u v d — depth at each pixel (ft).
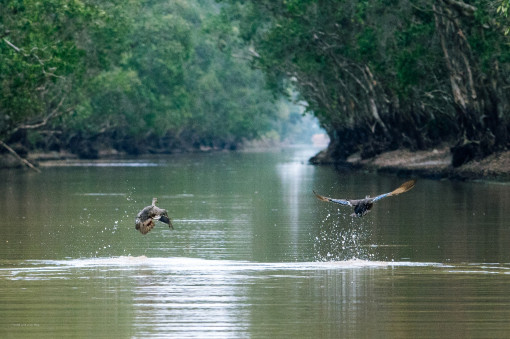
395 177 316.81
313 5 348.18
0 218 170.81
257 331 74.74
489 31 249.14
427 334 73.61
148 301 86.99
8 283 96.78
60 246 129.08
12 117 350.84
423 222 158.71
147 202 210.79
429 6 276.62
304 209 190.70
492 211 177.99
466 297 88.48
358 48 346.54
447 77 306.96
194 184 284.41
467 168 286.46
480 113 286.66
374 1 303.68
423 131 367.25
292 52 368.89
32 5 272.72
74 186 273.54
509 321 77.97
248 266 108.99
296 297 88.74
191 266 109.09
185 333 74.02
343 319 79.20
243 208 193.67
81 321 78.59
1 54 269.23
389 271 104.58
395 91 340.80
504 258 114.52
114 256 118.42
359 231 146.30
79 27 328.08
